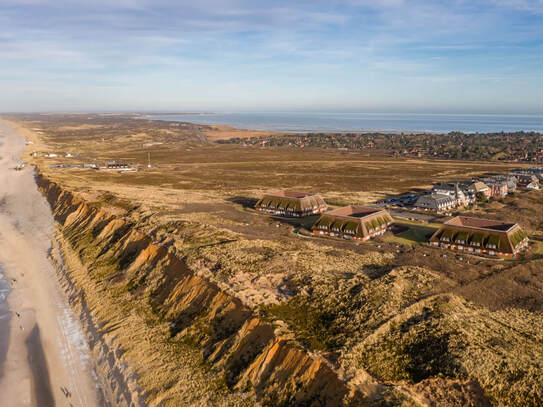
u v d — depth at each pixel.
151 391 50.34
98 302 73.12
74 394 52.88
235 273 70.19
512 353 46.72
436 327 52.09
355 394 40.84
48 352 61.44
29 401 51.88
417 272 72.88
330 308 58.62
